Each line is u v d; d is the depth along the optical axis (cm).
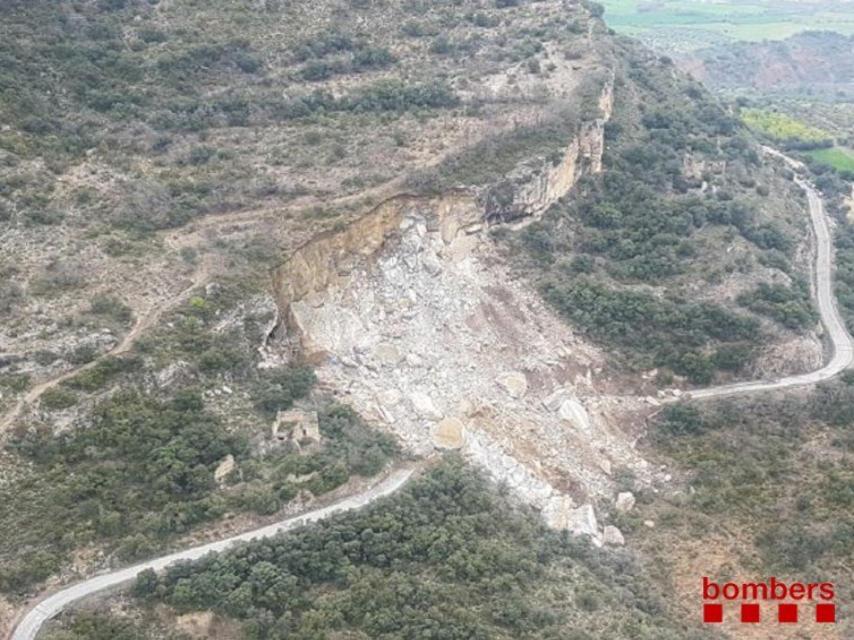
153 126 10712
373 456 8175
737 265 11406
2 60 10450
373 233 9938
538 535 8150
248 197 9875
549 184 11162
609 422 9994
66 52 10981
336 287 9681
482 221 10669
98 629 6244
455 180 10394
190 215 9606
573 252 11381
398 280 10012
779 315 10825
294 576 6819
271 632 6372
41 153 9788
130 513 7075
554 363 10225
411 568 7156
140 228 9312
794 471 9175
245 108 11225
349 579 6869
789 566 8094
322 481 7719
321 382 8994
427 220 10238
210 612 6506
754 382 10544
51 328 7931
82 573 6650
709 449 9725
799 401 10075
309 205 9812
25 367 7612
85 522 6894
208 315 8506
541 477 9050
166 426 7669
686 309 10781
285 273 9169
